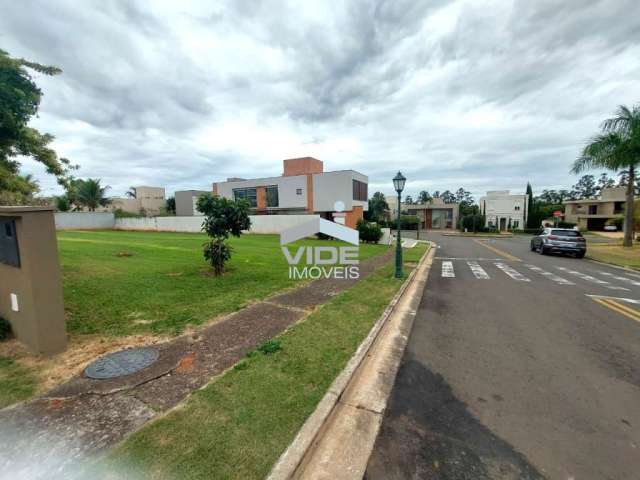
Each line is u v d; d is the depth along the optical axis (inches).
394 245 793.6
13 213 129.1
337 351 151.7
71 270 323.9
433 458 89.4
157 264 373.7
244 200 333.7
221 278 311.9
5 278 155.9
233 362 137.9
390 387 128.4
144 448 84.9
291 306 225.8
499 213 1865.2
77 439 88.1
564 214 1839.3
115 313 200.7
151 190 1943.9
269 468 80.0
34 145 257.6
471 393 123.9
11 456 81.7
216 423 96.0
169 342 158.7
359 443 95.4
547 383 131.3
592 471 84.6
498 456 90.0
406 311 234.5
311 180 1084.5
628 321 211.2
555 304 253.8
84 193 1432.1
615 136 610.2
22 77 230.5
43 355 140.2
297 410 104.2
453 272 408.5
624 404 116.2
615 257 549.0
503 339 179.9
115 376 123.9
